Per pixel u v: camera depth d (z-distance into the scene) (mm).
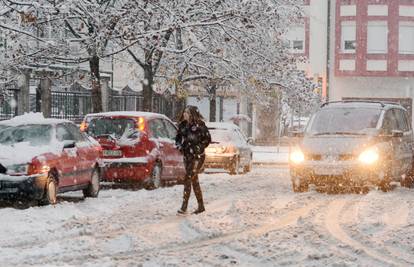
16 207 23375
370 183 27797
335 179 26672
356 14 77938
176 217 20391
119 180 27906
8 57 37062
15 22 35625
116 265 13875
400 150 29203
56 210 21594
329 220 19969
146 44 38531
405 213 21531
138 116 28516
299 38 79250
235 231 18094
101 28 35625
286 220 19969
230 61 42844
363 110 29438
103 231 17938
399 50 78250
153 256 14859
